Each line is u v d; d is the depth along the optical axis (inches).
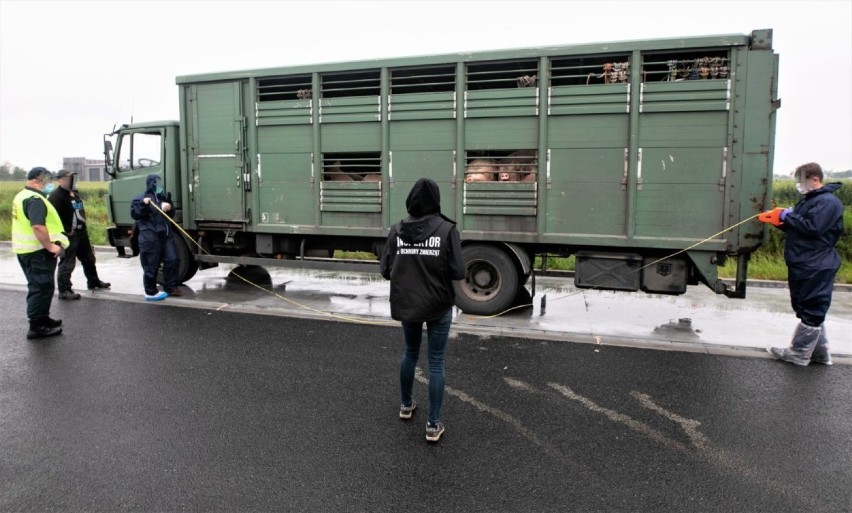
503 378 199.6
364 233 310.5
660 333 259.3
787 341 246.5
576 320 284.0
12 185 1416.1
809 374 204.8
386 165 300.8
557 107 269.6
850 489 129.4
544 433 156.6
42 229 234.5
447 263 147.8
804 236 208.2
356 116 303.6
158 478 132.3
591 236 272.1
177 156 353.7
